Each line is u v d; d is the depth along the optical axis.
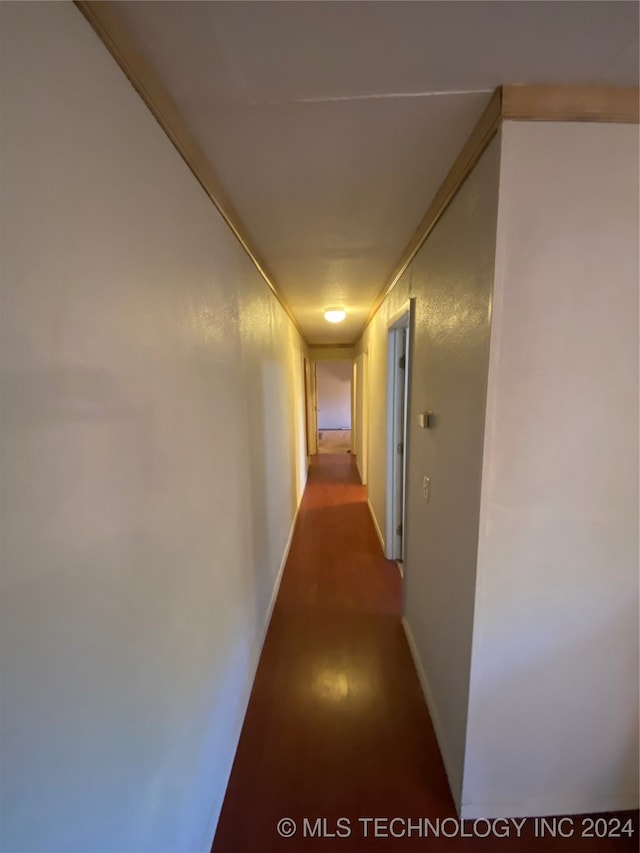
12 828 0.48
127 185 0.75
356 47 0.74
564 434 1.01
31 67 0.50
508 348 0.96
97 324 0.65
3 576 0.45
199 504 1.14
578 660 1.13
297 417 4.33
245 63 0.78
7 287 0.46
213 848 1.18
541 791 1.23
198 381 1.14
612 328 0.96
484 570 1.08
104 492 0.66
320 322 4.29
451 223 1.27
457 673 1.27
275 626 2.22
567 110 0.87
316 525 3.76
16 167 0.48
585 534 1.06
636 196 0.91
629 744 1.19
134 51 0.73
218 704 1.29
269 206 1.43
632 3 0.66
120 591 0.71
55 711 0.54
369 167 1.19
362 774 1.38
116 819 0.70
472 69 0.80
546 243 0.92
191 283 1.10
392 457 2.96
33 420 0.50
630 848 1.16
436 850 1.16
